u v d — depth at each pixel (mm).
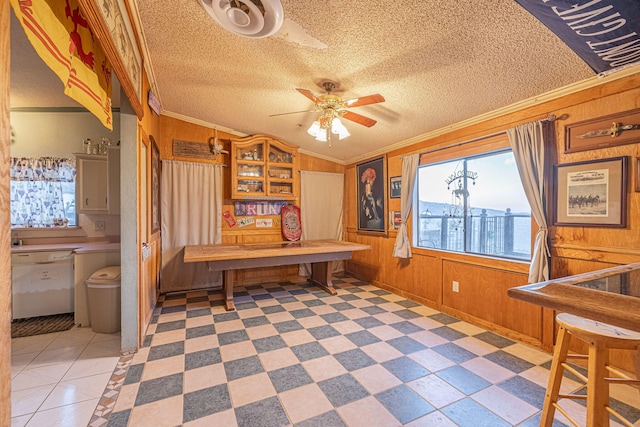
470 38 1816
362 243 4895
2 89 626
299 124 3891
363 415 1647
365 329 2834
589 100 2115
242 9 1496
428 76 2322
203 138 4238
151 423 1568
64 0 1217
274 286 4492
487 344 2521
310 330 2807
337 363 2203
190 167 4117
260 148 4422
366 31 1875
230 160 4293
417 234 3834
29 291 2949
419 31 1821
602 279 924
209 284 4281
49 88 2943
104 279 2697
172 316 3172
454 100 2650
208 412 1658
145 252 2691
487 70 2139
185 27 2045
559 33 1594
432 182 3740
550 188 2346
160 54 2393
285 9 1704
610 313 665
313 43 2043
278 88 2883
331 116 2568
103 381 1951
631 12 1313
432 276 3482
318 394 1831
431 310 3391
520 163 2492
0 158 621
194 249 3586
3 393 638
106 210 3324
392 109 3010
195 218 4152
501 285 2721
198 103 3492
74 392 1830
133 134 2295
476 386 1923
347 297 3912
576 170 2189
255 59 2373
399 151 4070
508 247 3076
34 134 3354
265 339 2607
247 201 4570
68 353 2330
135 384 1918
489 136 2803
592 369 1175
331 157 5234
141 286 2473
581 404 1729
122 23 1710
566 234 2258
